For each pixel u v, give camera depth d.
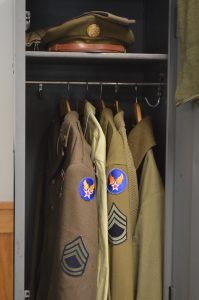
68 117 1.46
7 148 1.71
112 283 1.40
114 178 1.40
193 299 1.36
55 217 1.50
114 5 1.82
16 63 1.38
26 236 1.81
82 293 1.32
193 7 1.27
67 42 1.45
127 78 1.83
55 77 1.79
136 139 1.54
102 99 1.77
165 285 1.48
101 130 1.42
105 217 1.39
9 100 1.70
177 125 1.45
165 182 1.48
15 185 1.40
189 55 1.28
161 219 1.49
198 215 1.34
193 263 1.36
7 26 1.69
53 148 1.61
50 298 1.37
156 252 1.48
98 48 1.44
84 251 1.32
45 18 1.78
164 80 1.54
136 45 1.84
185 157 1.41
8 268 1.64
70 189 1.33
